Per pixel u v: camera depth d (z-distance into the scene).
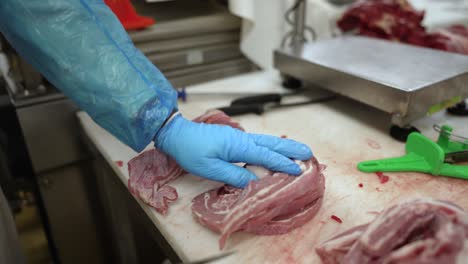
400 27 1.34
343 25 1.47
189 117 0.97
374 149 0.80
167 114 0.64
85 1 0.61
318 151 0.80
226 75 1.35
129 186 0.67
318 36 1.48
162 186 0.68
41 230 1.29
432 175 0.70
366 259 0.46
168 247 0.60
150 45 1.11
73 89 0.63
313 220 0.60
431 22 1.63
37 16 0.58
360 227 0.53
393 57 0.99
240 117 0.97
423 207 0.48
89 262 1.29
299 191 0.56
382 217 0.50
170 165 0.71
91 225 1.23
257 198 0.55
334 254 0.50
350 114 0.98
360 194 0.66
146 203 0.64
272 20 1.31
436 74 0.83
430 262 0.42
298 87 1.15
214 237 0.57
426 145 0.71
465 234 0.43
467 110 0.93
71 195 1.13
